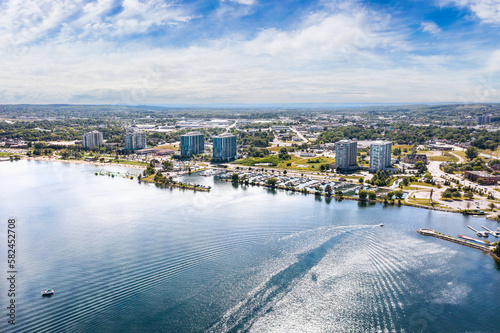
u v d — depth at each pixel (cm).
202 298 16138
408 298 16262
